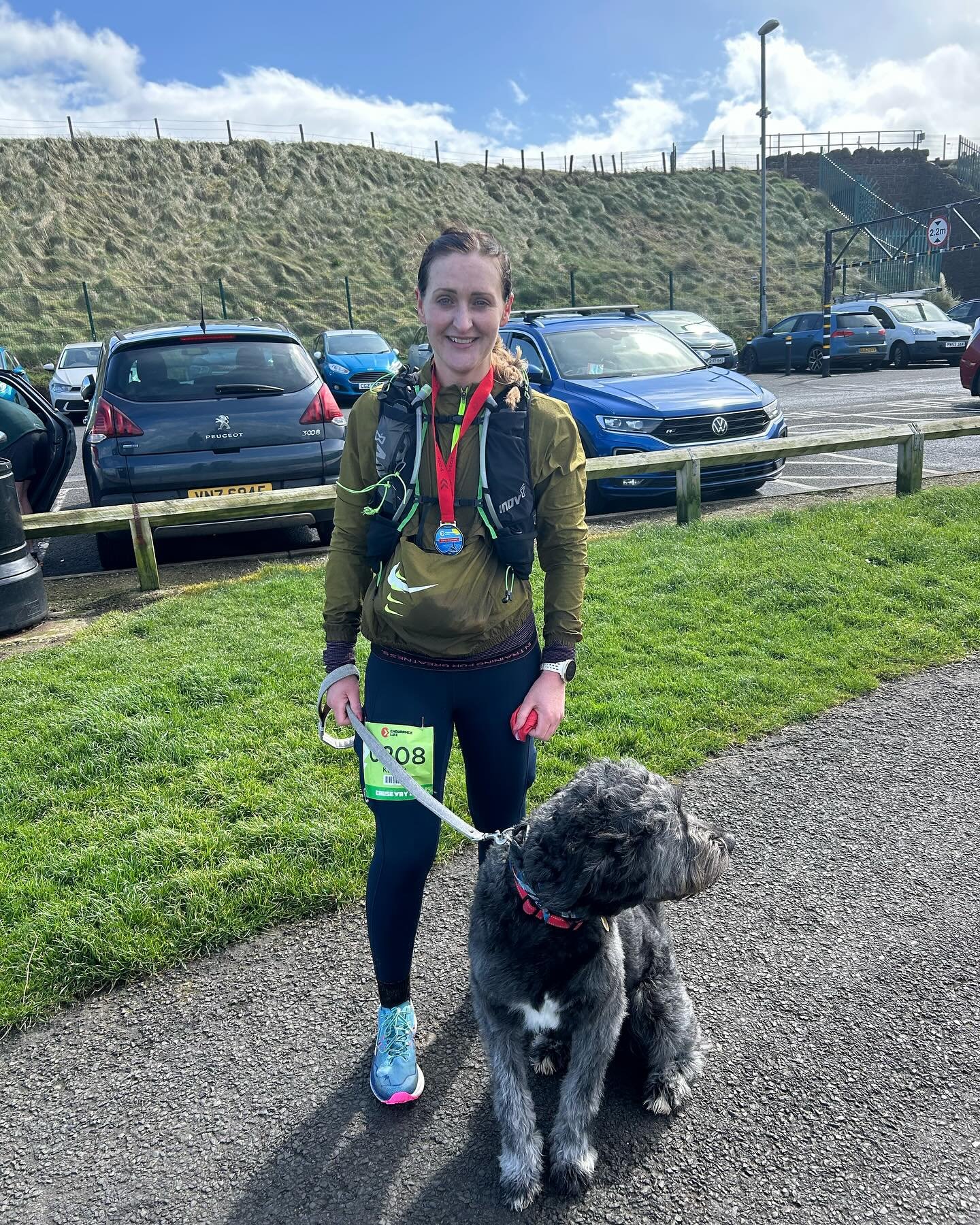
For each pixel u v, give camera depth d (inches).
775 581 245.8
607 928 85.3
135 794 151.6
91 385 333.1
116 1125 94.6
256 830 139.0
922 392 663.1
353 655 96.1
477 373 86.8
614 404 336.5
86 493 436.8
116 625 231.8
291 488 285.1
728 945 118.9
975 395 556.4
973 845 137.6
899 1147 89.1
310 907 125.8
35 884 128.1
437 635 87.4
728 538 288.0
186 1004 110.6
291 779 155.0
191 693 187.3
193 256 1400.1
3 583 228.1
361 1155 90.5
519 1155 85.7
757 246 1673.2
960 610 224.1
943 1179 85.6
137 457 269.3
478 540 87.6
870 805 148.7
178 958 117.5
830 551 267.1
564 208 1715.1
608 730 171.8
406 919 94.6
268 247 1449.3
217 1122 94.7
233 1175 88.7
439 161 1759.4
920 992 109.5
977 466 396.5
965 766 159.0
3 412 285.6
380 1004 102.4
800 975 113.1
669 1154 89.6
